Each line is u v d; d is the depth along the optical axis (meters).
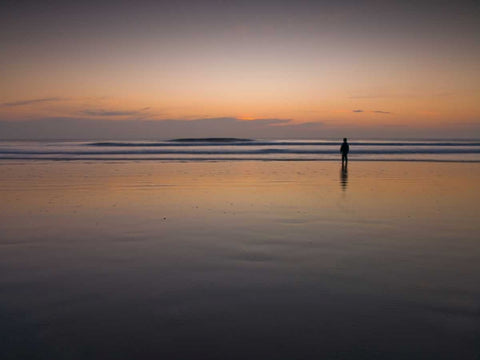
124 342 2.94
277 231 6.39
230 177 14.37
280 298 3.71
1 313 3.41
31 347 2.87
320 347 2.86
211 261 4.85
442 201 9.30
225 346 2.88
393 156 27.86
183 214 7.83
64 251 5.29
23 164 20.25
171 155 28.22
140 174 15.40
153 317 3.33
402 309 3.46
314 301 3.64
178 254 5.15
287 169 17.67
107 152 31.50
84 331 3.10
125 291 3.88
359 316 3.34
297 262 4.80
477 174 15.37
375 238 5.94
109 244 5.63
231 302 3.63
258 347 2.87
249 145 51.59
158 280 4.19
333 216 7.60
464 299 3.66
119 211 8.15
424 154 30.62
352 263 4.75
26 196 10.09
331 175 15.05
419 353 2.78
